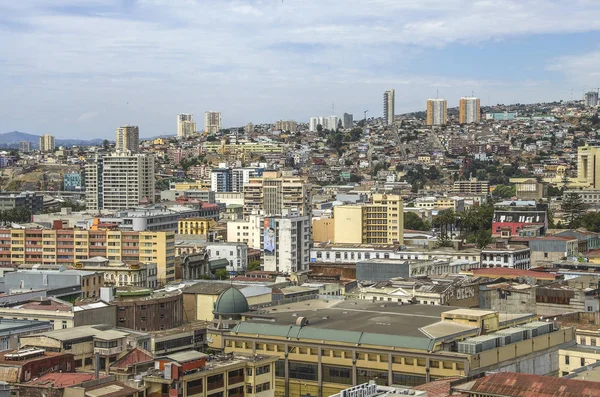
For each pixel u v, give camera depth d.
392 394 194.25
